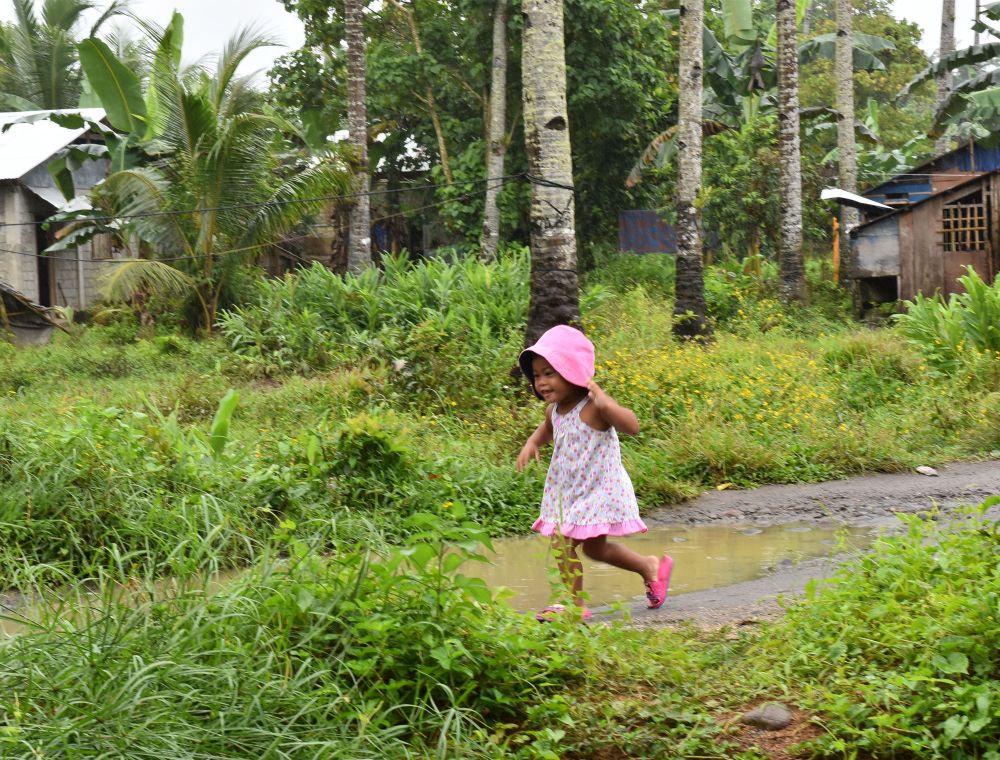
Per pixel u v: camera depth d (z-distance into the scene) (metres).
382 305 15.77
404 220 29.09
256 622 3.62
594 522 4.88
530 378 5.09
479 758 3.17
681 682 3.68
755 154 24.36
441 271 16.19
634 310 17.69
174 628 3.49
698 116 15.56
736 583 5.70
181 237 18.89
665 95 26.02
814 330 17.31
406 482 7.59
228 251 18.70
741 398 10.46
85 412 7.38
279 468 7.46
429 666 3.53
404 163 29.03
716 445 9.00
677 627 4.65
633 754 3.25
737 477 8.78
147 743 2.91
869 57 28.00
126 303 21.17
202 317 19.11
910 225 19.00
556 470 5.03
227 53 19.95
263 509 6.62
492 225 22.42
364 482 7.41
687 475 8.80
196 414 11.18
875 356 12.19
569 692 3.66
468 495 7.64
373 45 27.38
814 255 29.81
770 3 37.28
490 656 3.65
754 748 3.18
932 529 4.64
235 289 19.23
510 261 16.12
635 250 27.02
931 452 9.72
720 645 4.11
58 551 5.98
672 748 3.23
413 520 3.67
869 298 20.17
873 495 8.12
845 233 22.77
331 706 3.23
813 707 3.39
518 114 25.27
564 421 4.99
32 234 23.03
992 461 9.34
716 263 27.55
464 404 10.61
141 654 3.36
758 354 13.19
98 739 2.88
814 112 23.38
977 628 3.41
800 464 9.10
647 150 22.56
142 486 6.52
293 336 14.92
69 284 23.92
